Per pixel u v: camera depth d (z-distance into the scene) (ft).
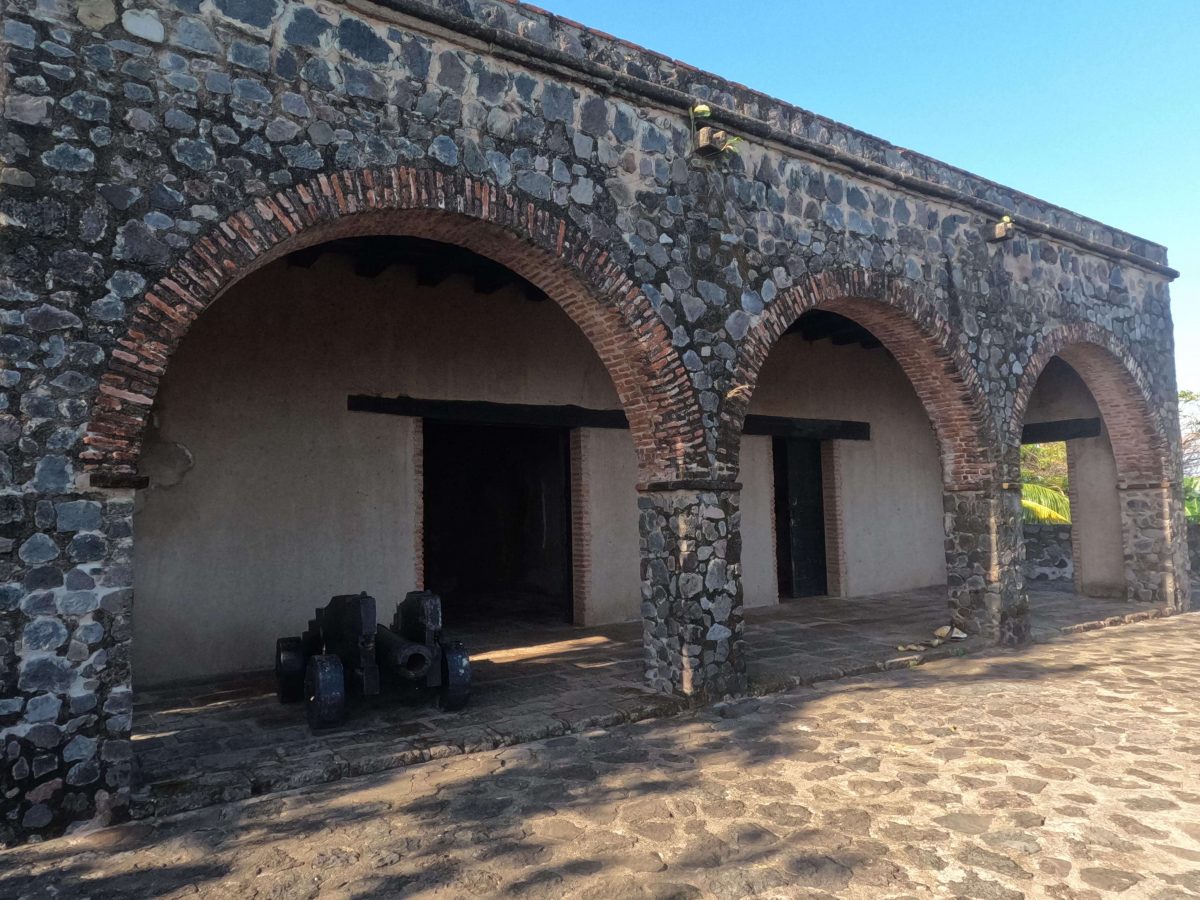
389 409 27.40
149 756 16.39
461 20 17.63
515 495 45.60
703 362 21.29
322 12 16.28
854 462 40.11
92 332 13.56
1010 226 28.14
